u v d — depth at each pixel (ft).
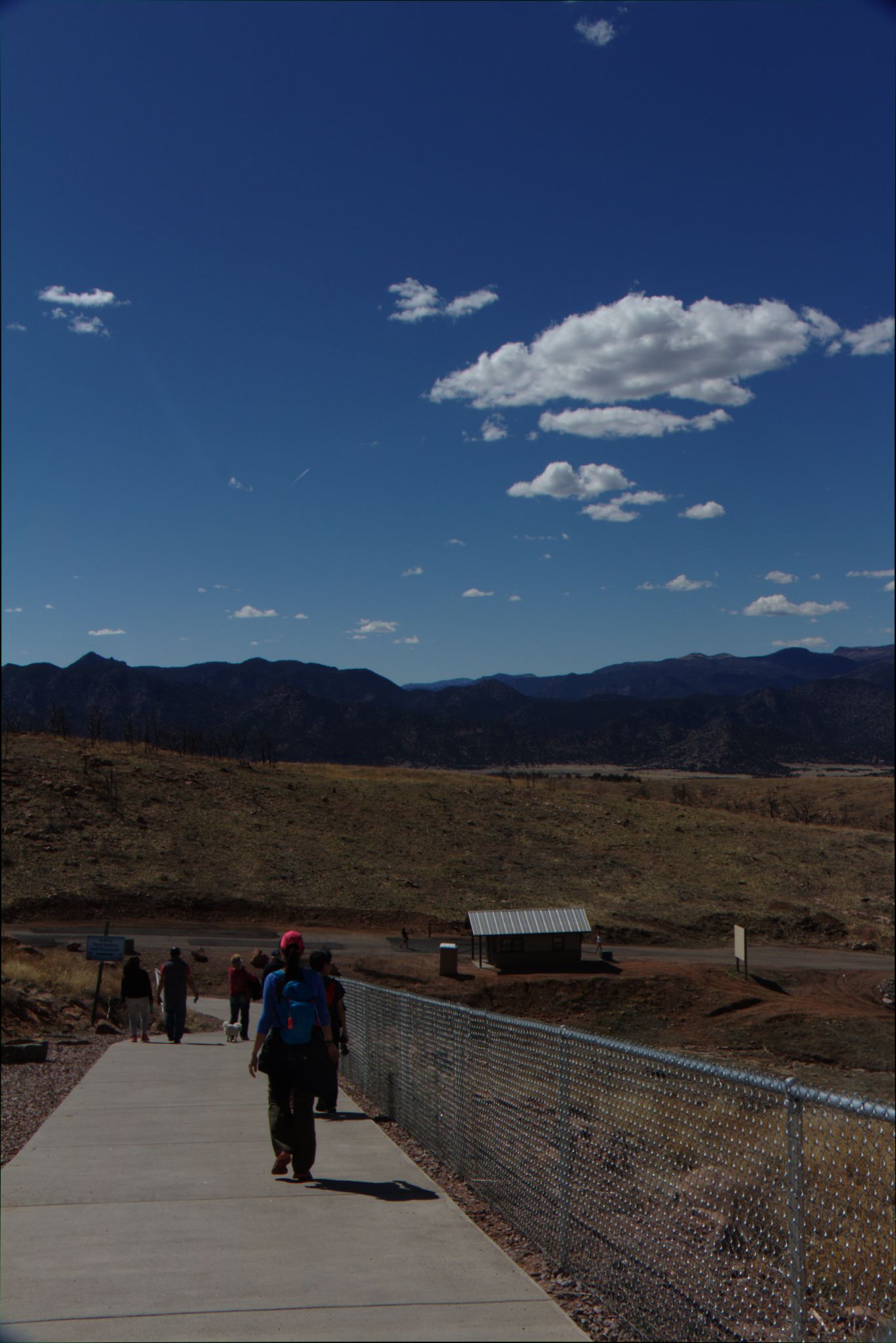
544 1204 19.45
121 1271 16.98
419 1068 30.04
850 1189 13.46
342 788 271.49
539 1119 19.99
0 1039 53.42
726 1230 14.20
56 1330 14.29
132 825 214.07
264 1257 17.76
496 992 142.82
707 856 248.11
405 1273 16.93
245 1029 61.87
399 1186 23.61
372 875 207.41
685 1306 14.53
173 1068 46.52
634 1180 16.28
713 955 180.14
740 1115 14.82
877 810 515.09
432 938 178.70
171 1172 24.98
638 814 283.59
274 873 200.54
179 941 157.48
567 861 232.12
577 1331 14.37
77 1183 23.75
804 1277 12.77
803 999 149.69
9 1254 18.01
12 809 210.59
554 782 385.50
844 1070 117.50
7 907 168.45
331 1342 13.83
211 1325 14.48
